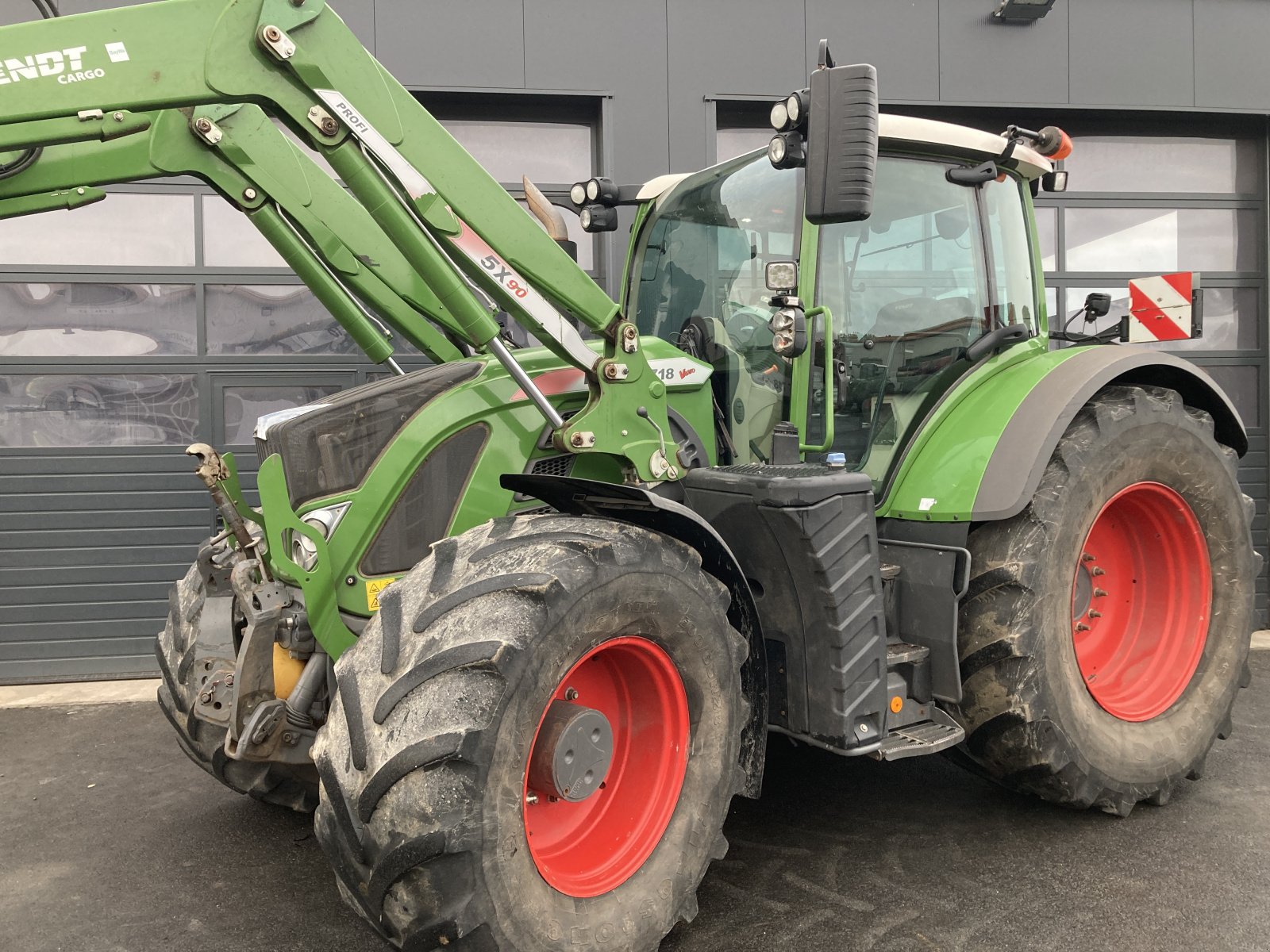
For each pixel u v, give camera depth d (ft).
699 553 7.40
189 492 16.31
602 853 6.92
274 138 8.84
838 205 6.98
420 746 5.65
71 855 9.21
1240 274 19.21
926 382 9.91
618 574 6.48
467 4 16.25
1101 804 9.32
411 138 7.14
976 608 8.95
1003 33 17.79
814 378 9.05
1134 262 19.11
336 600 7.40
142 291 16.17
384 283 9.42
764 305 9.20
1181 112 18.47
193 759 9.71
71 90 6.51
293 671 7.72
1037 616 8.74
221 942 7.54
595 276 17.44
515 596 6.13
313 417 7.54
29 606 15.83
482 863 5.74
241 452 16.49
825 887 8.16
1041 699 8.75
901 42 17.53
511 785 5.92
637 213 11.11
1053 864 8.55
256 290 16.51
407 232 7.22
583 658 6.41
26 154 8.05
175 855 9.18
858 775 10.96
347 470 7.59
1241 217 19.34
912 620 8.93
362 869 5.90
